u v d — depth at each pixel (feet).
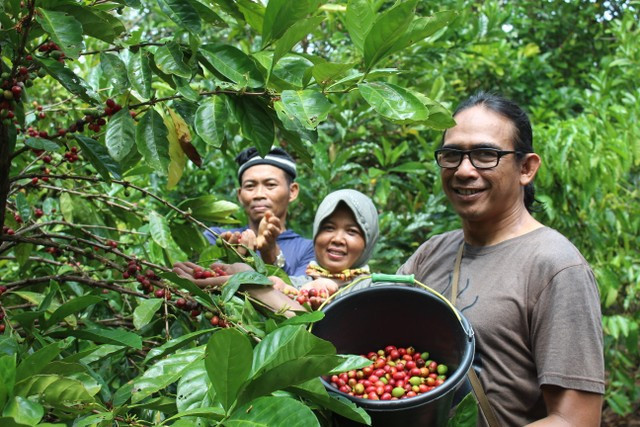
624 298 17.08
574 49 24.84
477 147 6.16
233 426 4.11
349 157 14.35
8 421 3.63
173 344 5.26
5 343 5.17
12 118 5.30
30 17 4.82
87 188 8.41
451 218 13.25
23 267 7.63
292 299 6.43
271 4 5.29
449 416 5.54
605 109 16.49
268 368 4.50
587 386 5.42
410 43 5.01
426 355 6.05
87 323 6.91
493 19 17.63
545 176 12.92
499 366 5.89
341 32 16.26
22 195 6.91
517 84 19.58
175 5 5.26
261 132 5.69
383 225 13.15
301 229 13.78
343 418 5.17
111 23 5.73
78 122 5.74
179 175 6.21
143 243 8.59
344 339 6.11
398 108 4.83
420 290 5.95
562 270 5.74
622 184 16.75
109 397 5.67
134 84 5.27
